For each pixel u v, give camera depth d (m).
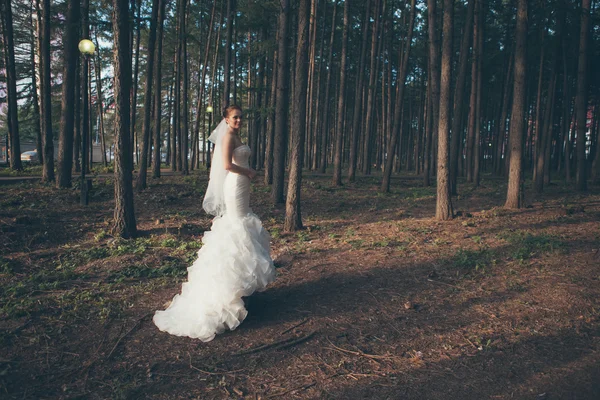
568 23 17.86
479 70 19.38
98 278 5.98
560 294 4.72
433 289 5.18
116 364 3.55
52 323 4.34
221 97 28.55
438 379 3.29
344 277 5.79
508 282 5.25
